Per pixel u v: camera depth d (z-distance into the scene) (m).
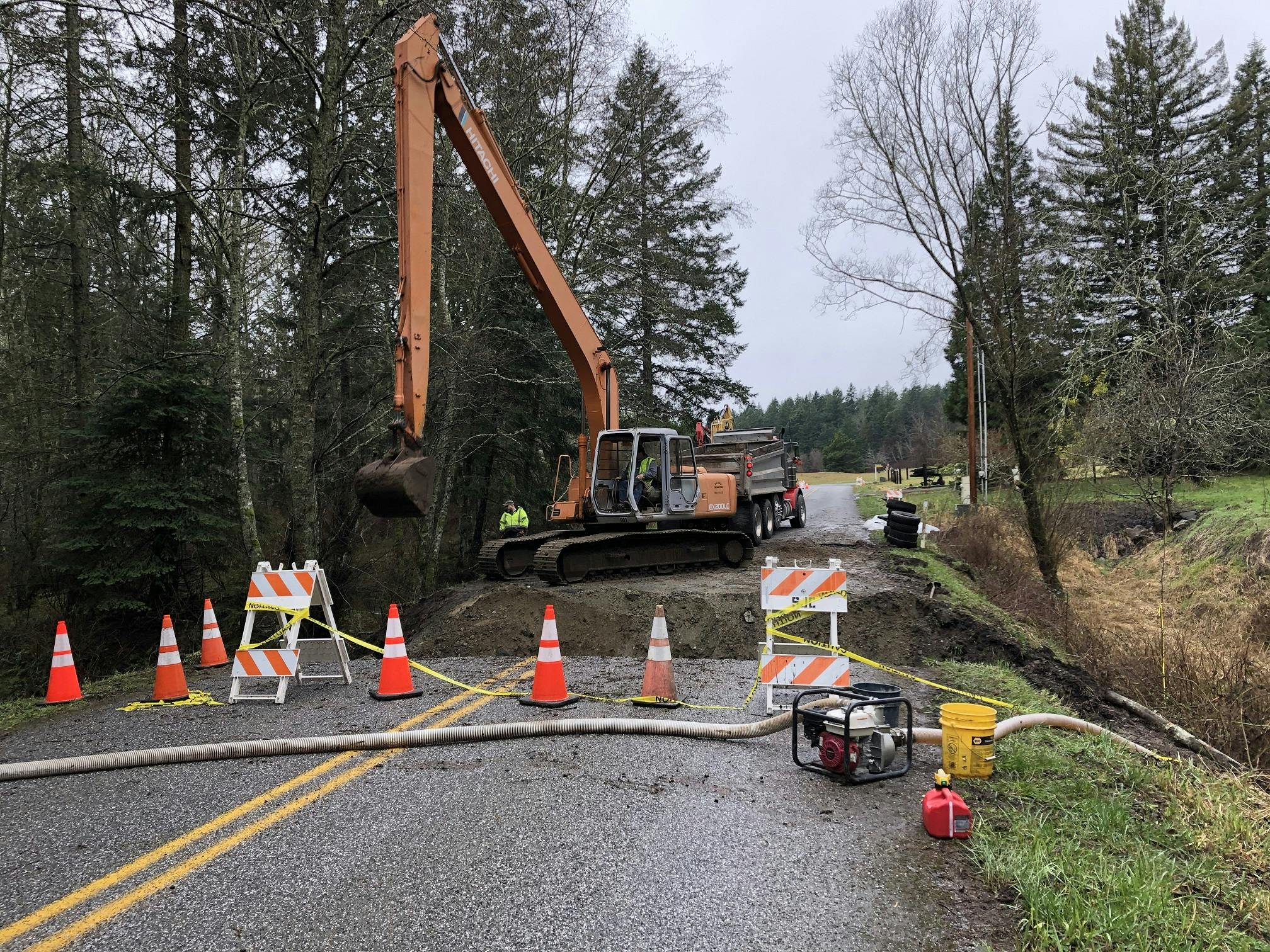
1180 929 3.44
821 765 5.39
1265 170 28.81
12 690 14.30
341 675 8.70
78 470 15.40
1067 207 15.98
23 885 3.68
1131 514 22.92
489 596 10.90
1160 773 5.75
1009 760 5.45
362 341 18.14
